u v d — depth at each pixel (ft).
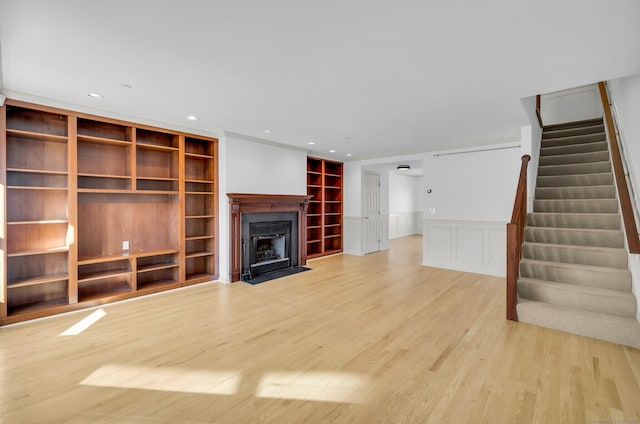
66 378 7.10
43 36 6.48
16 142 10.72
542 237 12.14
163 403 6.25
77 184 11.76
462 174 18.40
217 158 15.70
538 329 9.70
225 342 8.96
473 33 6.38
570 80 8.83
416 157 20.53
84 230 12.32
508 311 10.48
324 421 5.75
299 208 19.25
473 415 5.87
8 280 10.60
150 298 12.96
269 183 17.46
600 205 12.45
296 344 8.84
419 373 7.31
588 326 9.07
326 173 24.31
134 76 8.61
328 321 10.53
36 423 5.65
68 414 5.90
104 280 12.97
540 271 10.87
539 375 7.18
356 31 6.33
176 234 14.49
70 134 11.10
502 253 16.97
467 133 15.26
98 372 7.36
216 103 10.90
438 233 19.39
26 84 9.18
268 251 18.28
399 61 7.68
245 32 6.37
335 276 16.93
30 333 9.50
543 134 18.47
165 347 8.64
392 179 34.32
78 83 9.12
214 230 15.74
